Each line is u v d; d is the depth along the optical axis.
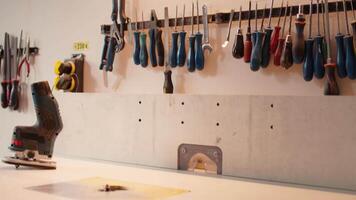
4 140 2.52
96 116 1.94
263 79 1.64
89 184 1.36
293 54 1.55
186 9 1.84
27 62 2.41
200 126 1.66
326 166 1.41
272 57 1.62
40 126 1.62
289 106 1.48
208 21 1.76
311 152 1.44
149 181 1.45
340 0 1.50
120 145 1.87
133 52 1.96
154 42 1.89
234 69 1.71
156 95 1.77
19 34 2.47
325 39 1.52
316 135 1.43
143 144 1.80
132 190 1.29
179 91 1.84
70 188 1.29
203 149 1.66
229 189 1.35
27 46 2.40
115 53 2.04
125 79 2.02
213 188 1.36
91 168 1.68
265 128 1.52
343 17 1.50
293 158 1.47
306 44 1.53
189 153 1.69
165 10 1.86
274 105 1.51
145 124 1.80
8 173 1.52
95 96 1.95
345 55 1.47
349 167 1.37
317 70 1.50
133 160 1.83
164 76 1.88
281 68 1.60
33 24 2.41
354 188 1.36
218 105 1.62
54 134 1.65
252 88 1.67
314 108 1.43
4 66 2.49
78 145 1.99
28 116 2.41
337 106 1.39
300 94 1.56
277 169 1.49
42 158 1.63
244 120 1.57
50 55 2.33
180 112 1.71
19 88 2.44
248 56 1.64
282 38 1.58
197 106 1.67
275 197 1.25
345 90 1.49
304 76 1.53
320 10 1.54
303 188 1.39
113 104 1.89
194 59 1.77
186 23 1.83
